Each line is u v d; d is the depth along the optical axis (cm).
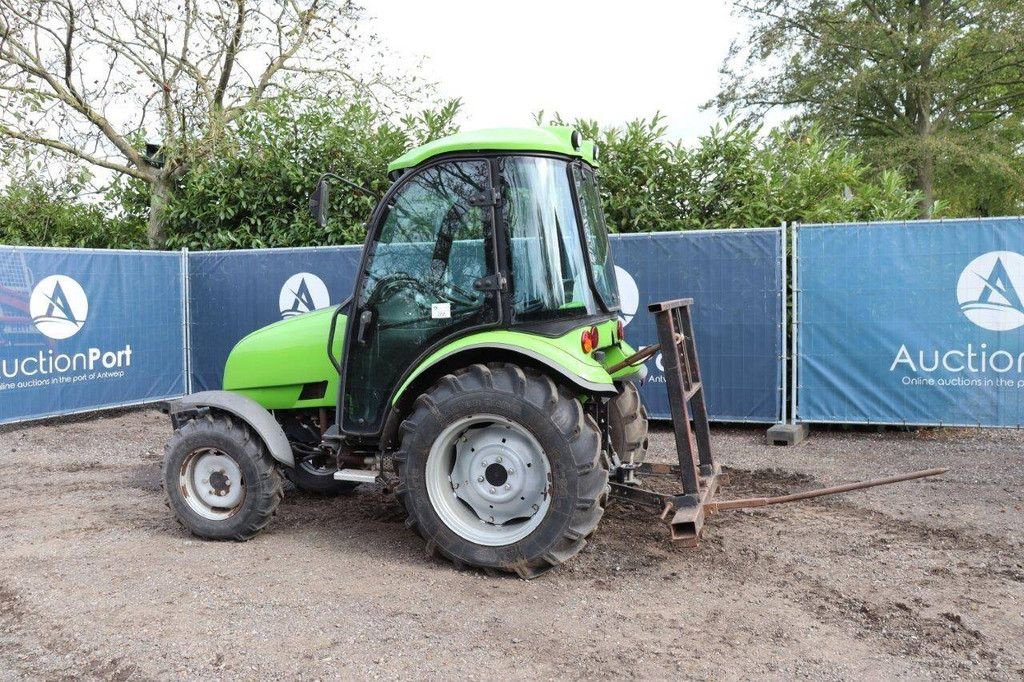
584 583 403
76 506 561
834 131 2577
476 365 415
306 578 412
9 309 827
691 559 435
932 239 720
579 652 329
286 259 948
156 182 1215
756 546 454
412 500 422
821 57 2611
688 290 789
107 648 335
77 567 430
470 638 342
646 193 923
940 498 545
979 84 2492
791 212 873
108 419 941
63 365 875
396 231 439
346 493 583
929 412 730
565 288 420
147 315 955
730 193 910
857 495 556
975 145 2427
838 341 749
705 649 331
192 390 1004
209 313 988
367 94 1237
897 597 381
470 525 421
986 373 712
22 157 1168
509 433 415
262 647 334
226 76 1243
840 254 744
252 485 466
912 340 729
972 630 344
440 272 430
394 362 441
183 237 1150
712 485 461
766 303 768
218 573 420
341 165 1098
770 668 314
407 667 317
